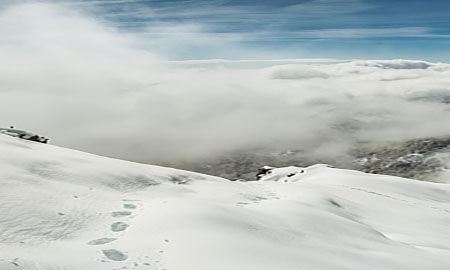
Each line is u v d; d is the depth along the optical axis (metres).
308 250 15.02
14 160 22.84
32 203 16.67
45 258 11.05
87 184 22.84
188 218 16.22
